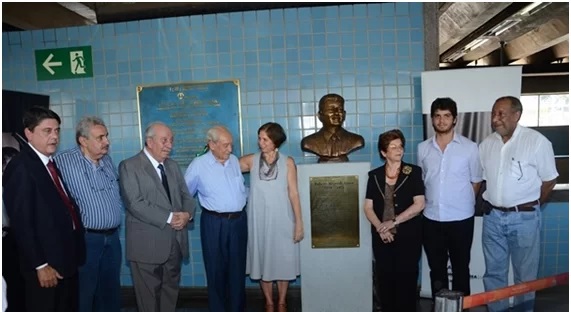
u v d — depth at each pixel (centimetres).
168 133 272
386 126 375
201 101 388
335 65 376
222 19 382
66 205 238
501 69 337
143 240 270
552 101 543
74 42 398
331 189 315
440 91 345
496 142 296
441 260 299
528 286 227
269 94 382
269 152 308
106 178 267
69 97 402
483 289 351
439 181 294
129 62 394
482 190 346
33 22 448
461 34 606
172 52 389
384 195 285
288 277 317
